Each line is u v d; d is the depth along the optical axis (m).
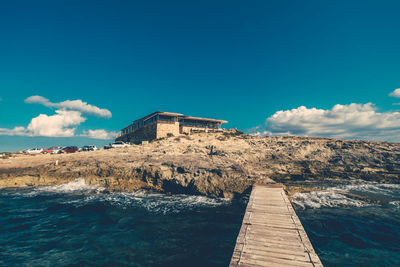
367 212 17.95
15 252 11.88
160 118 52.28
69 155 34.97
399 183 28.75
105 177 27.58
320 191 23.34
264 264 8.55
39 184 27.69
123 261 11.00
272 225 12.16
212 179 24.20
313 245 12.56
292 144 42.44
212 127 64.06
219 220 16.66
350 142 40.75
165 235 14.01
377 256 11.30
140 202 21.42
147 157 30.62
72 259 11.17
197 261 10.99
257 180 23.50
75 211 18.75
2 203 21.17
